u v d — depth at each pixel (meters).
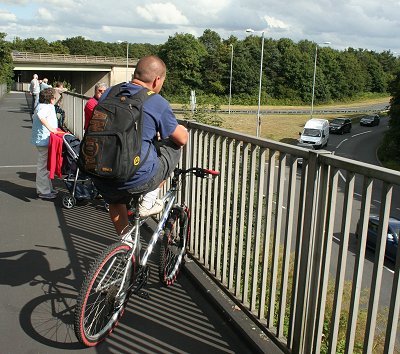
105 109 3.12
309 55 131.75
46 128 7.08
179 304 3.99
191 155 4.86
